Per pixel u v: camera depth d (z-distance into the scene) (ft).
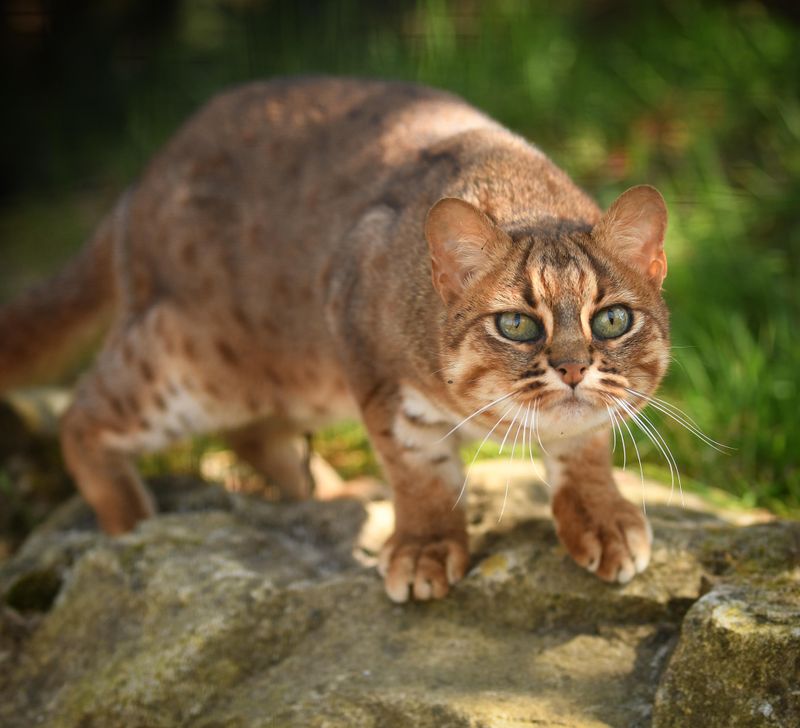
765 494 16.93
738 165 25.17
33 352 19.80
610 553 12.34
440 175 13.65
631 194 11.68
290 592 13.07
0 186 32.24
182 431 17.61
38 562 15.07
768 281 21.38
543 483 15.25
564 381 11.21
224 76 31.83
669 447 17.83
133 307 17.80
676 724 10.48
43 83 32.96
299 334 16.06
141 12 33.81
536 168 13.37
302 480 18.49
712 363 19.39
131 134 31.83
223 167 16.67
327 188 15.53
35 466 20.12
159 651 12.59
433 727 10.89
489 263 11.79
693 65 28.12
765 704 10.23
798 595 11.12
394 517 13.74
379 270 13.48
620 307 11.57
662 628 12.09
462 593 12.70
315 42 31.07
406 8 32.01
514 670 11.68
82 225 29.91
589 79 28.53
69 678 13.29
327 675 11.91
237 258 16.38
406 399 13.19
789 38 28.09
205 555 13.98
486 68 28.58
